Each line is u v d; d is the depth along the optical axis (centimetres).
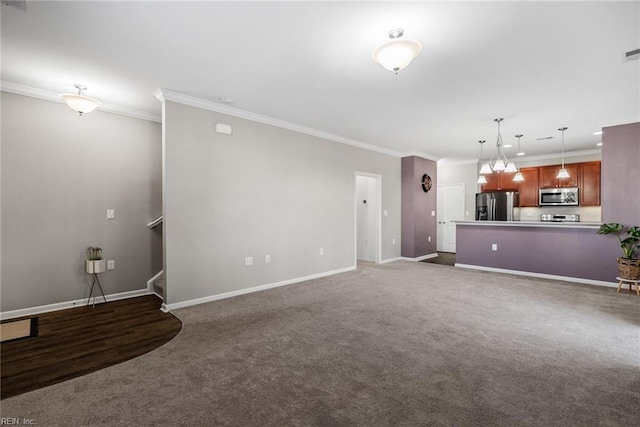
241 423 164
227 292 401
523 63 282
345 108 406
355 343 262
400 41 215
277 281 460
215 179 390
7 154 325
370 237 709
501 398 184
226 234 401
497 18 214
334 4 199
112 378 209
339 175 566
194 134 371
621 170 453
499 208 746
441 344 259
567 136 556
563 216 717
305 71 297
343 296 406
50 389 196
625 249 432
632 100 377
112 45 249
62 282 358
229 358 236
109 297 392
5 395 189
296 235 488
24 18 211
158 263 434
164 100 348
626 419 164
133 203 412
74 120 366
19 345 261
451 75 306
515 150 682
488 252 588
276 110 414
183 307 361
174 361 232
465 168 832
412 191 704
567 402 180
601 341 264
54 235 354
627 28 227
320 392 192
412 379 206
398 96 363
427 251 755
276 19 215
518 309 350
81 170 372
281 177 467
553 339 268
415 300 387
